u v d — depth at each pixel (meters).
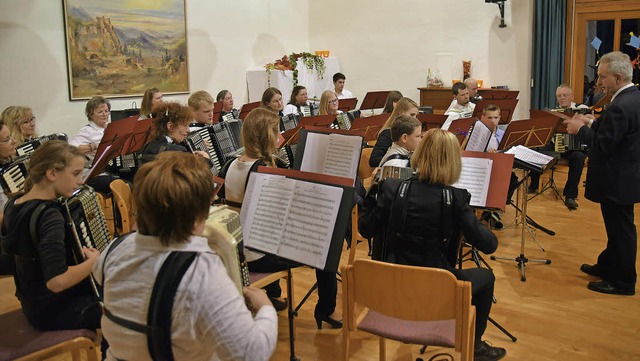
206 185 1.27
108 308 1.29
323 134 3.12
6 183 3.19
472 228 2.30
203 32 7.87
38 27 5.98
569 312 3.30
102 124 5.04
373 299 2.06
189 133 4.17
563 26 7.74
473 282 2.38
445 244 2.39
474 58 8.39
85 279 2.15
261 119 2.73
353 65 9.52
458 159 2.35
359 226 2.53
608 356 2.82
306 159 3.14
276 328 1.31
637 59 7.39
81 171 2.08
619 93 3.28
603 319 3.21
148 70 7.15
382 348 2.59
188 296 1.20
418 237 2.35
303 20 9.71
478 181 2.91
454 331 2.11
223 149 4.50
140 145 4.38
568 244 4.46
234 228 1.53
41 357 1.97
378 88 9.35
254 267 2.63
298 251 2.13
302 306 3.37
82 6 6.34
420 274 1.94
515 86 8.14
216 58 8.11
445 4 8.51
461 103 6.68
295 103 6.79
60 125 6.28
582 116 3.47
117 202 3.15
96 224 2.22
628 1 7.45
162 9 7.23
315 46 9.84
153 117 3.71
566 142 5.34
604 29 7.69
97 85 6.59
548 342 2.96
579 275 3.84
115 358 1.31
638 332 3.05
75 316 2.06
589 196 3.48
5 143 3.32
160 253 1.24
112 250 1.32
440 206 2.32
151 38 7.14
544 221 5.09
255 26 8.72
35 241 1.96
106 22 6.60
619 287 3.54
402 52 9.02
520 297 3.51
